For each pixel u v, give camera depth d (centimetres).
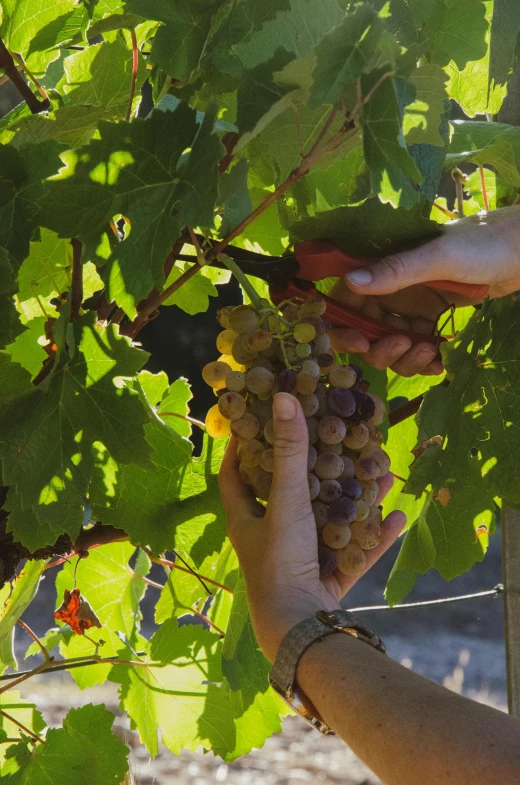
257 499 128
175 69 120
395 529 124
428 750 85
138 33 139
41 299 144
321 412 115
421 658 613
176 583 163
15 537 113
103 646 179
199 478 133
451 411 138
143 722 162
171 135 104
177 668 160
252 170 131
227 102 128
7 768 145
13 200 112
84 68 141
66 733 146
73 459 110
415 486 140
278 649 104
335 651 101
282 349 113
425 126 106
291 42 101
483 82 152
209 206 102
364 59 94
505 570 178
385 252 125
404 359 138
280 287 124
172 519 132
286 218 136
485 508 153
